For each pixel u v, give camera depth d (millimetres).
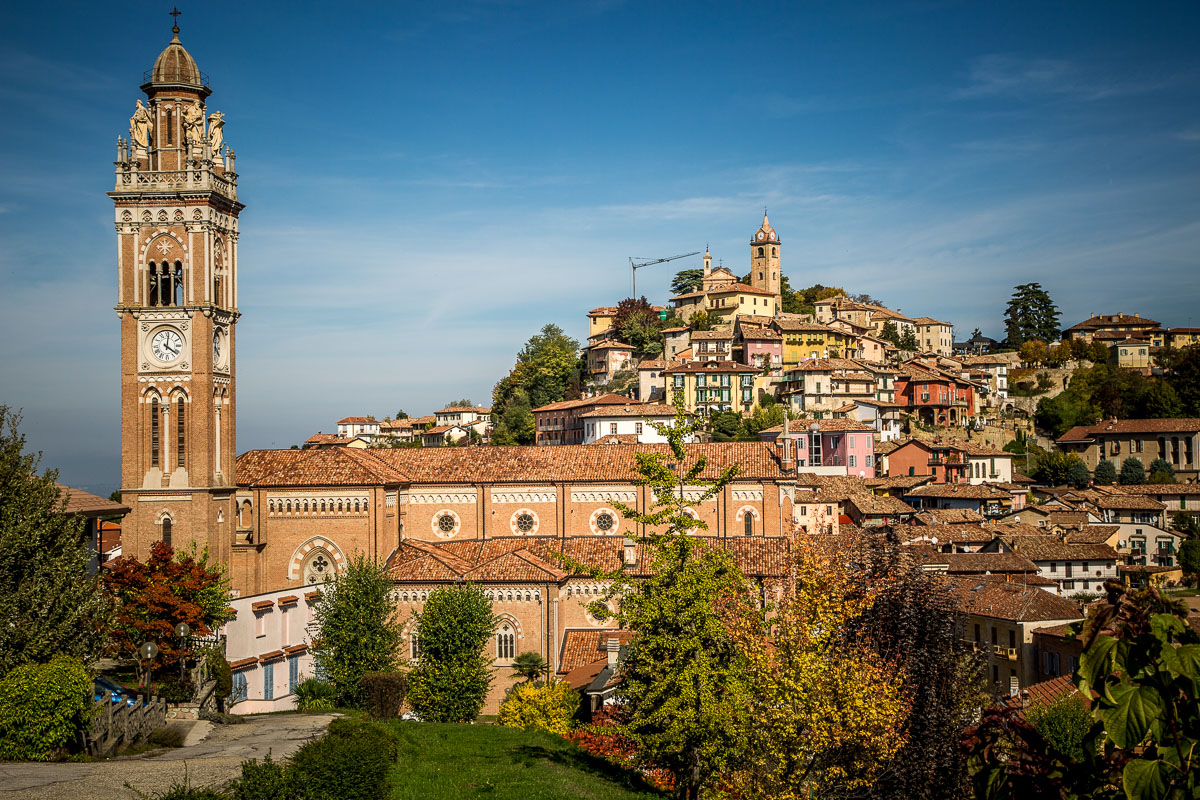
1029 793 17547
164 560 62656
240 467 88875
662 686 42688
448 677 70062
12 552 46562
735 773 44469
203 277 80125
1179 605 16281
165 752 44531
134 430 80312
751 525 90000
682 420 47094
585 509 91500
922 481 169000
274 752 44375
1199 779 15242
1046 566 118500
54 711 41500
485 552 88688
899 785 41594
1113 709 15555
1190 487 163250
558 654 80125
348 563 76250
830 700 41500
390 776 42062
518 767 47906
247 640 68812
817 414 197875
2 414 50281
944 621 46594
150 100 81688
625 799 45031
